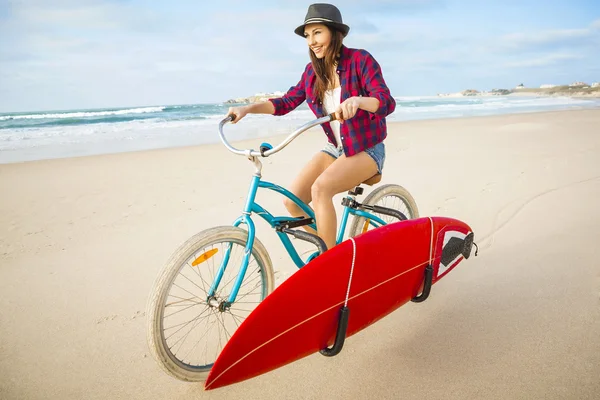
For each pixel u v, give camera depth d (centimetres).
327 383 224
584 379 214
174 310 300
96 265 377
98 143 1279
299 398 214
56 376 237
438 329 265
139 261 384
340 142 275
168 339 266
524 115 1872
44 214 517
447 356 239
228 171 729
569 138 987
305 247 413
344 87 252
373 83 238
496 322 268
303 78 281
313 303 201
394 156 829
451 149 895
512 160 742
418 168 709
